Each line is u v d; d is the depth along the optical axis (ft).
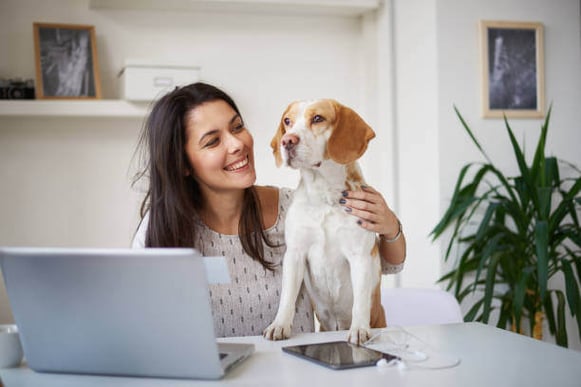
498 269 9.12
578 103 9.94
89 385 2.89
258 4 9.80
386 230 4.29
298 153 4.07
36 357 3.08
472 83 9.37
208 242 4.94
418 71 9.73
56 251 2.80
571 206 8.20
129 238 9.96
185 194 4.80
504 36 9.47
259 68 10.53
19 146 9.55
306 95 10.78
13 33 9.39
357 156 4.22
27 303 2.97
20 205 9.57
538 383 2.68
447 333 3.72
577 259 8.18
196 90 4.77
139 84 9.00
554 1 9.80
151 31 10.03
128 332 2.88
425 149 9.57
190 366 2.86
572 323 9.71
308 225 4.18
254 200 5.01
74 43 9.38
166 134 4.70
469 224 9.29
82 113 9.05
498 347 3.34
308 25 10.75
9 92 8.99
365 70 10.89
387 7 10.32
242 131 4.79
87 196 9.82
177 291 2.73
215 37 10.32
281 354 3.31
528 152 9.66
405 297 5.70
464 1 9.33
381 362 2.97
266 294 4.92
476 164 9.32
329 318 4.69
